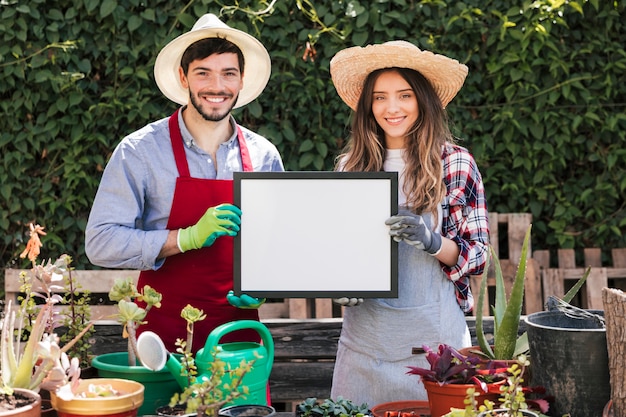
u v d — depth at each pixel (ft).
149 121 13.41
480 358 6.61
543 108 13.46
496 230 13.03
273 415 5.91
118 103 13.07
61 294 12.46
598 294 12.64
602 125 13.33
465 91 13.47
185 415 5.90
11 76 12.98
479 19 13.32
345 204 7.16
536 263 12.73
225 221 7.11
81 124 13.23
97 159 13.32
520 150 13.53
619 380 5.57
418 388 7.76
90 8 12.87
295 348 11.53
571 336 5.88
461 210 7.89
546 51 13.26
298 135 13.55
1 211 13.25
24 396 5.46
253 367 6.33
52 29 12.89
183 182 8.38
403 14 13.17
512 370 5.53
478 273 7.82
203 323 8.30
